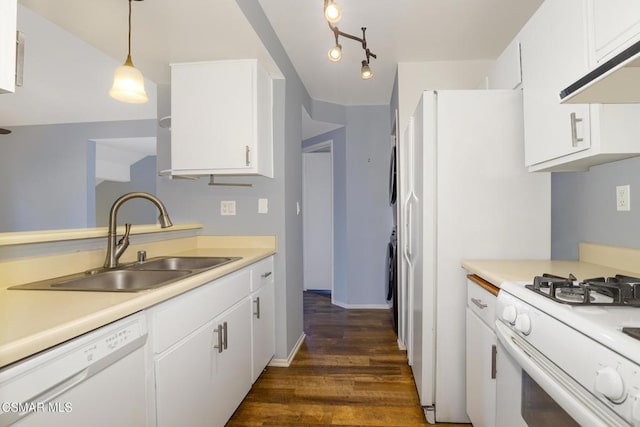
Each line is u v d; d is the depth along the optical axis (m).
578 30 1.17
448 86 2.73
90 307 0.95
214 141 2.12
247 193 2.48
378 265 3.92
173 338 1.24
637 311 0.82
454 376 1.75
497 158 1.75
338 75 3.02
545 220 1.73
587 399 0.71
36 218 4.76
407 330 2.53
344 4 1.97
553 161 1.45
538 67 1.48
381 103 3.84
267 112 2.36
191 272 1.47
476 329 1.51
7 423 0.67
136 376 1.05
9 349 0.68
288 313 2.53
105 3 1.54
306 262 4.93
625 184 1.47
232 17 1.66
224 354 1.64
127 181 6.31
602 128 1.15
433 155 1.81
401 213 2.77
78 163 4.67
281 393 2.09
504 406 1.16
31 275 1.30
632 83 0.94
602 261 1.58
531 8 2.03
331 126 3.95
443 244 1.77
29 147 4.77
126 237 1.66
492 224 1.75
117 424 0.97
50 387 0.76
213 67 2.13
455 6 2.00
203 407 1.44
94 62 2.79
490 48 2.52
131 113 4.27
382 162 3.89
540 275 1.33
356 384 2.19
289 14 2.03
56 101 3.76
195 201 2.51
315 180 4.89
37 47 2.54
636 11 0.89
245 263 1.85
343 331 3.20
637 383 0.59
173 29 1.77
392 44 2.46
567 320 0.80
